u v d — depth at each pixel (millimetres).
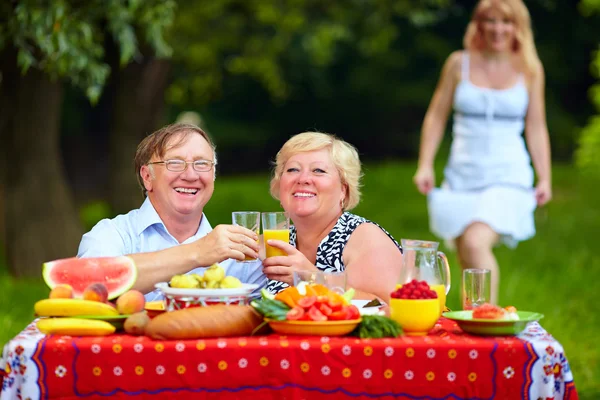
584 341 8125
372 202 17797
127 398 3191
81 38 7664
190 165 4375
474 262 7004
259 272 4605
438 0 16094
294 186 4488
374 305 3816
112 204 14539
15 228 10727
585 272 11258
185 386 3189
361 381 3193
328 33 15797
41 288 10102
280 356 3180
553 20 27312
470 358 3197
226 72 26438
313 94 28844
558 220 15695
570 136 27219
